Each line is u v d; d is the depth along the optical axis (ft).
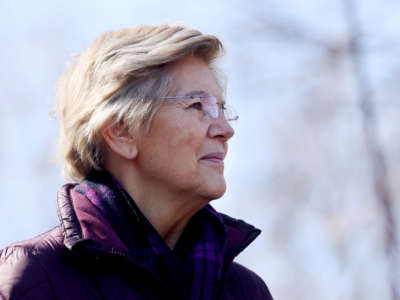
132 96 13.29
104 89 13.41
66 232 12.42
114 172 13.76
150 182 13.51
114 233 12.54
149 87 13.32
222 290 13.74
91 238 12.30
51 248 12.44
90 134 13.51
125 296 12.16
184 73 13.65
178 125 13.28
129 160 13.60
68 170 14.20
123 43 13.75
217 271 13.64
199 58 14.16
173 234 14.02
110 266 12.37
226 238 14.14
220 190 13.38
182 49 13.57
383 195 60.44
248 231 14.89
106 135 13.51
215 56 14.32
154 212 13.53
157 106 13.26
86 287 12.13
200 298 13.07
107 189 13.20
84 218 12.60
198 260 13.55
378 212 60.29
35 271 11.94
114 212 12.93
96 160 13.82
